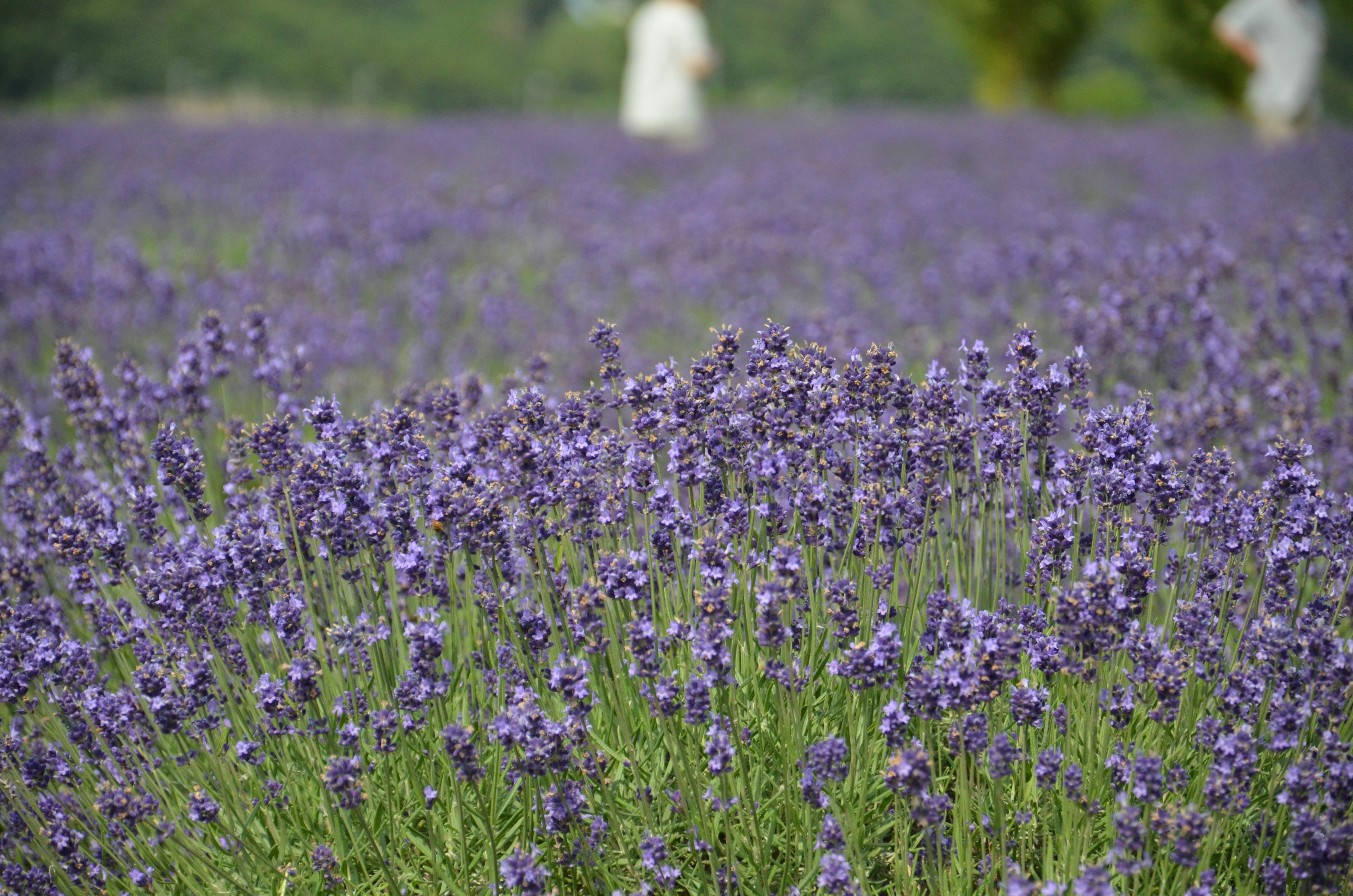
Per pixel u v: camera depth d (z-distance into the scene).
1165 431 4.64
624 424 5.29
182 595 3.10
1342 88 40.84
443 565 3.51
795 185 12.91
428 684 2.94
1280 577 3.11
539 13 85.00
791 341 3.29
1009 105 28.48
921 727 3.02
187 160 14.28
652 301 7.66
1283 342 5.63
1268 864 2.68
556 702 3.28
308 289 7.84
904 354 6.51
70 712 3.05
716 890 2.82
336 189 12.26
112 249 8.84
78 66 53.56
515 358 6.75
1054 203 11.33
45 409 5.60
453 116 26.30
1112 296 5.18
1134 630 2.90
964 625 2.79
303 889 2.92
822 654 3.27
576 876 3.03
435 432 4.14
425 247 9.43
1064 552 3.20
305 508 3.27
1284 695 2.89
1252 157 13.21
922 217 10.51
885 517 3.18
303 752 3.21
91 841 3.05
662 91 16.44
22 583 3.48
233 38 59.75
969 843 2.79
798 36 66.62
